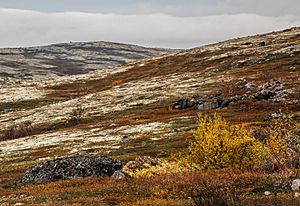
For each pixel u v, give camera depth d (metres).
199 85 131.75
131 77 186.50
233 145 29.69
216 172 26.70
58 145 79.69
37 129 112.25
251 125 60.84
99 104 132.62
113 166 39.50
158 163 39.66
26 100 165.50
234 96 93.25
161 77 166.62
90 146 72.50
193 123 78.31
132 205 20.58
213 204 17.56
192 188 22.55
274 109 78.25
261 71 129.38
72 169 39.44
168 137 66.88
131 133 79.50
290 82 92.06
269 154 28.03
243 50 178.25
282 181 21.59
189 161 31.38
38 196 28.05
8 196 31.19
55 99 164.75
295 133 31.39
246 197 19.31
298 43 166.88
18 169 56.03
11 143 93.75
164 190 23.06
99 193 25.64
